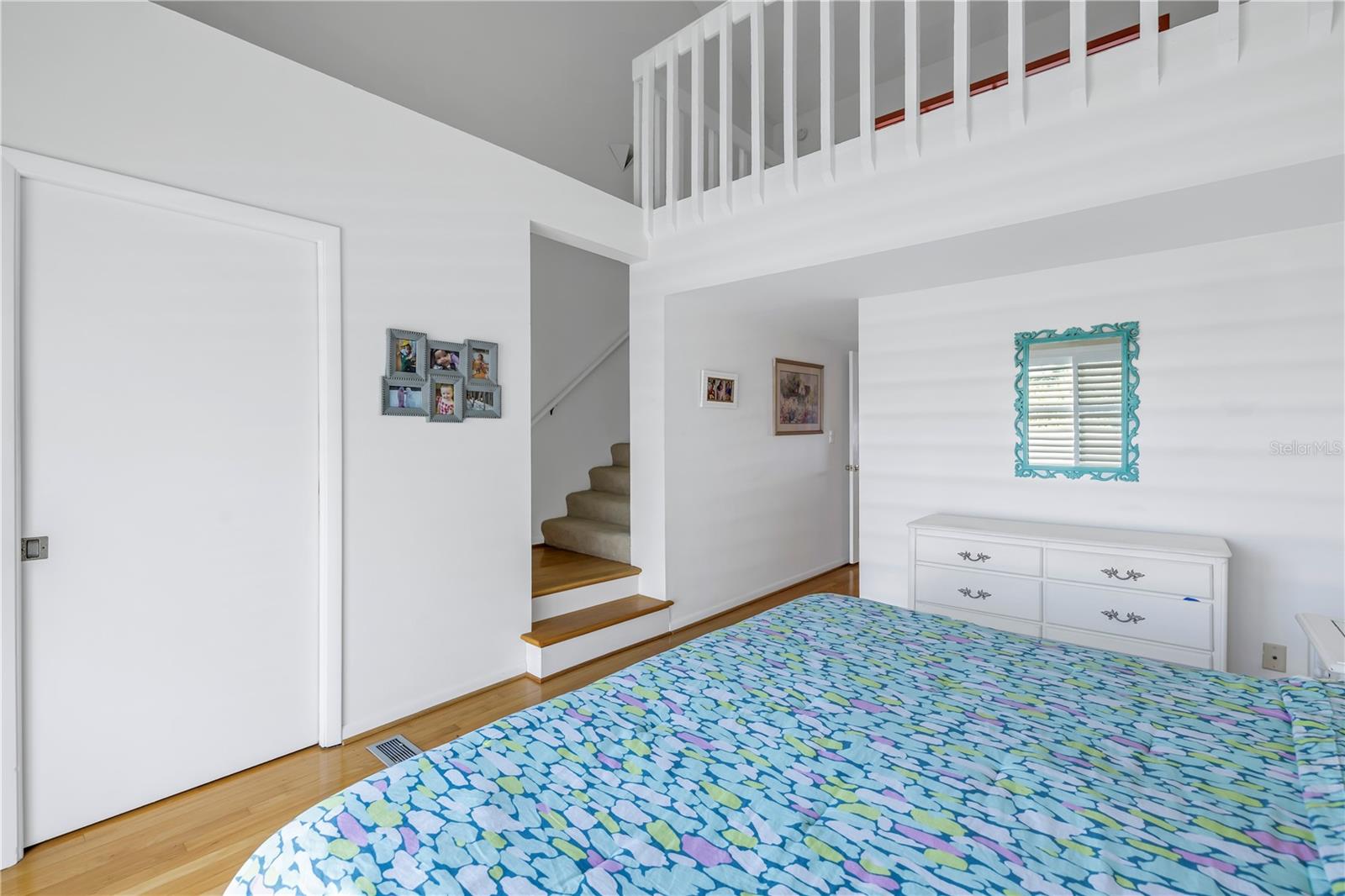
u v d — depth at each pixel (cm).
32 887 162
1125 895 78
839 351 540
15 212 170
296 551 229
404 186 256
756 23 296
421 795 101
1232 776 107
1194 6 431
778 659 166
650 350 368
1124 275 284
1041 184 223
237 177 211
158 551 197
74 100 178
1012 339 316
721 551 411
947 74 525
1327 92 176
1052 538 272
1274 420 252
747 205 310
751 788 105
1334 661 170
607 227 338
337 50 328
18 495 171
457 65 380
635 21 482
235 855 175
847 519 556
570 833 94
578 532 422
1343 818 90
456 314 275
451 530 275
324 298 232
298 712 231
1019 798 100
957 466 337
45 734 177
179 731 203
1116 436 289
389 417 253
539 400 461
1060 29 472
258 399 218
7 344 168
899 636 185
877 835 92
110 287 187
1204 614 238
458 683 279
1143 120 203
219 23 287
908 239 255
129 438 191
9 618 169
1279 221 233
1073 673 156
